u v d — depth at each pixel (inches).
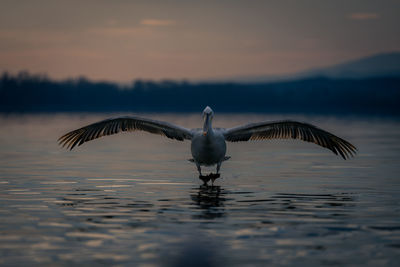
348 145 521.7
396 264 274.2
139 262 278.5
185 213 398.3
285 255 289.6
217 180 589.3
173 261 280.5
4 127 2048.5
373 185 545.3
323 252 294.7
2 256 288.2
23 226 354.6
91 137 549.6
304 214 394.3
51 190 512.1
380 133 1626.5
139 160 821.2
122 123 557.0
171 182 573.6
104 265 274.1
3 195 481.4
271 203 441.7
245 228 349.7
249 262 278.7
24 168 701.3
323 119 3383.4
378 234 332.5
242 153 973.8
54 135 1513.3
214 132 542.9
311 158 862.5
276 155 925.8
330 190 513.7
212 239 322.0
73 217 383.9
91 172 658.2
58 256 288.4
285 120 538.6
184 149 1066.7
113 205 431.8
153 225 358.3
